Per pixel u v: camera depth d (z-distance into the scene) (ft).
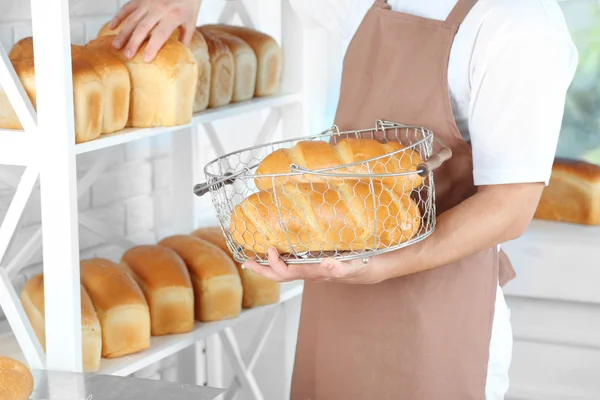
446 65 3.98
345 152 3.52
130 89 4.40
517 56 3.73
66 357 3.96
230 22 6.48
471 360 4.25
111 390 3.36
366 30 4.35
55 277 3.90
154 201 6.36
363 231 3.34
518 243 6.63
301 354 4.75
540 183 3.84
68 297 3.90
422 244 3.79
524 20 3.75
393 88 4.19
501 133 3.79
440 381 4.27
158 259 5.13
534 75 3.71
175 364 6.81
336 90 6.59
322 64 6.35
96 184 5.82
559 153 6.85
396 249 3.58
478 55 3.85
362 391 4.48
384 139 4.14
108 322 4.58
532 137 3.74
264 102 5.57
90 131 4.02
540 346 6.76
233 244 3.69
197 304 5.26
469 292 4.22
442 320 4.24
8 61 3.71
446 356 4.26
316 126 6.38
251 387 6.29
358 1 4.68
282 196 3.39
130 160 6.08
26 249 4.59
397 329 4.33
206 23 6.42
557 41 3.74
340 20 4.81
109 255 5.98
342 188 3.39
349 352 4.49
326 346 4.58
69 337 3.94
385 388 4.41
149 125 4.47
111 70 4.18
